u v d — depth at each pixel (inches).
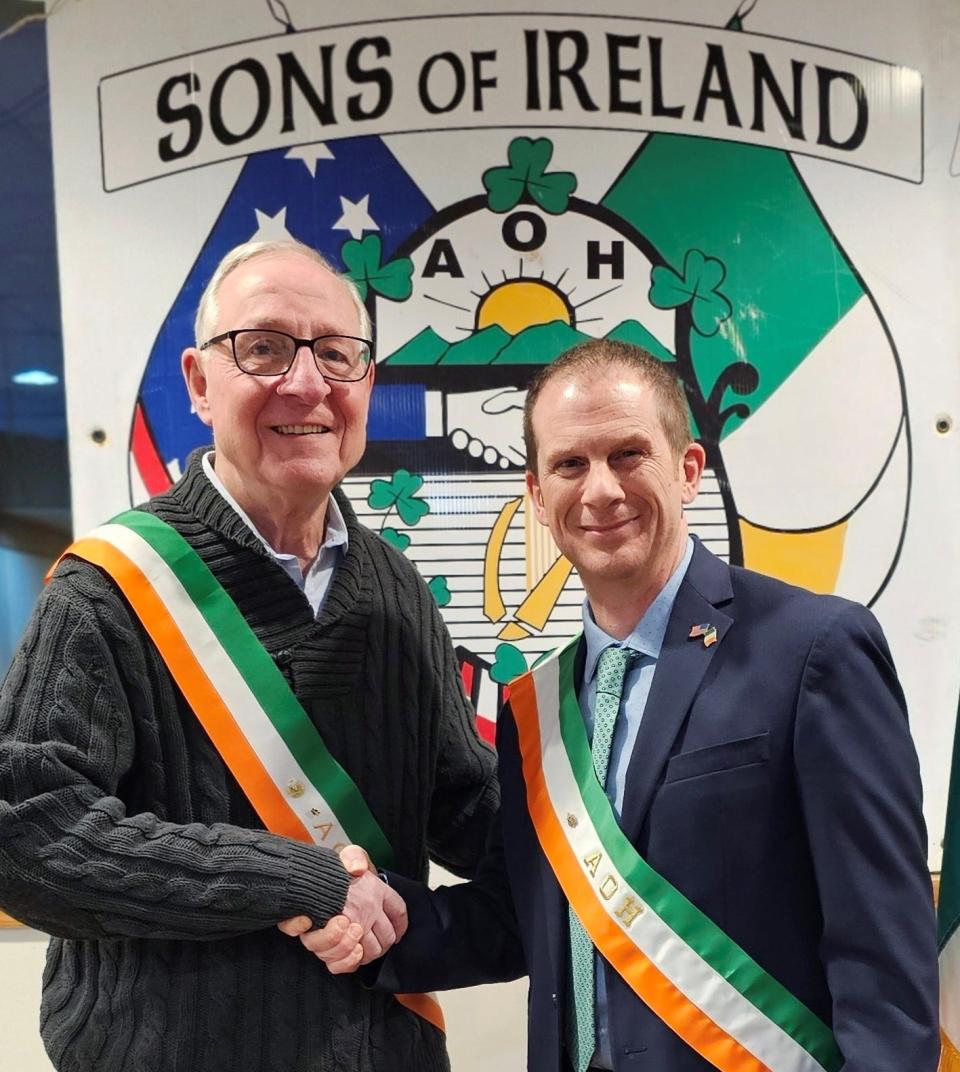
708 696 37.1
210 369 42.9
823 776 34.4
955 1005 46.5
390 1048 42.7
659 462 38.0
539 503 40.4
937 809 66.9
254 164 66.2
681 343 66.8
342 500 48.7
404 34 66.1
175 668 42.2
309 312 42.5
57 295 66.3
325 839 42.9
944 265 67.2
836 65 67.3
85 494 66.3
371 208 66.3
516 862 42.7
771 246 67.0
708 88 66.8
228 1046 40.0
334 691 44.0
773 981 35.7
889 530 67.2
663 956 36.5
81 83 65.9
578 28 66.4
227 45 66.1
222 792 42.5
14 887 37.4
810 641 35.9
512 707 45.4
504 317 66.5
